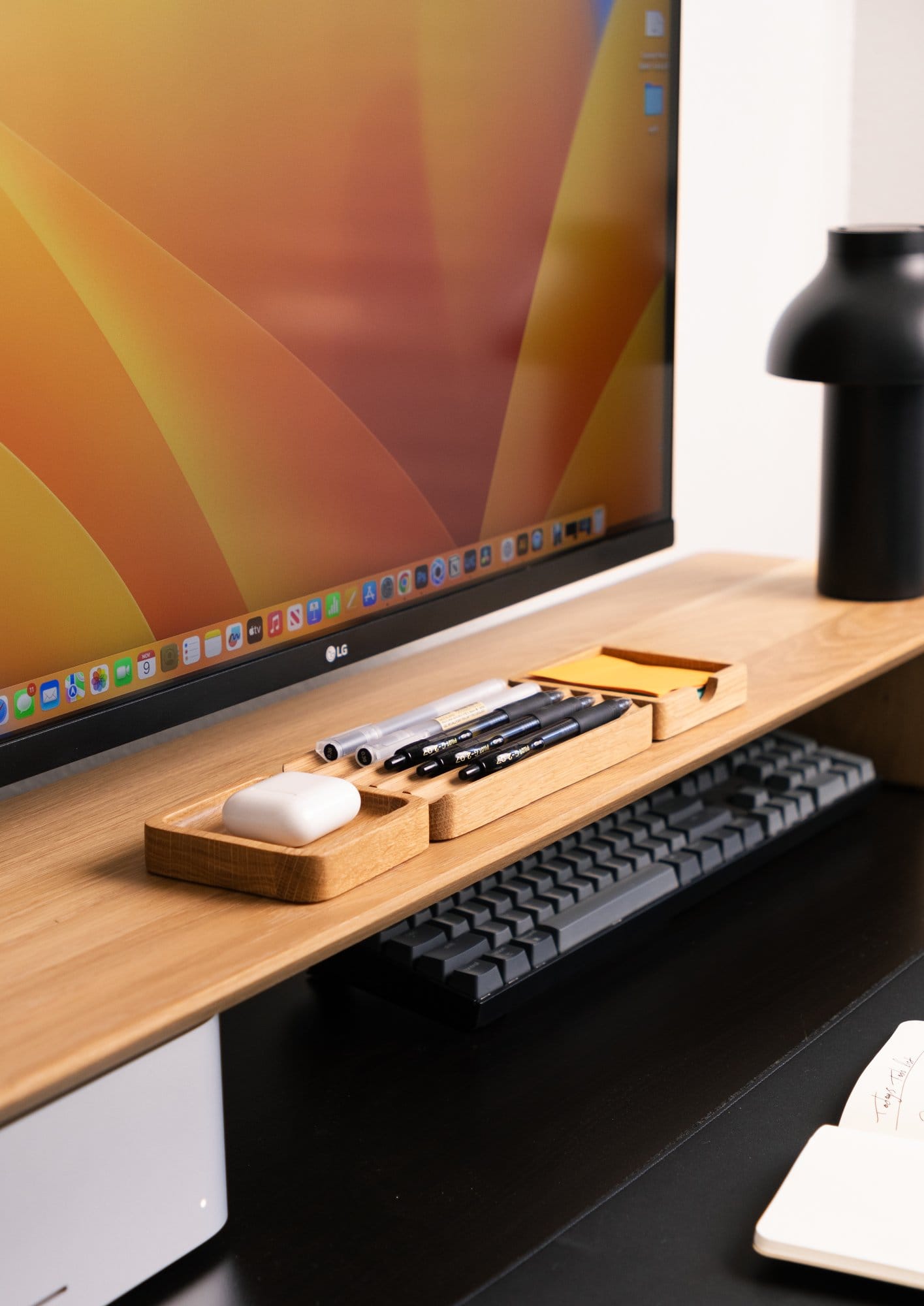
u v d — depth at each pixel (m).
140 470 0.85
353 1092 0.83
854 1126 0.74
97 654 0.85
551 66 1.10
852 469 1.25
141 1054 0.62
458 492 1.10
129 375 0.83
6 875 0.75
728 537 1.74
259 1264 0.68
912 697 1.27
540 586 1.20
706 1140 0.76
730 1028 0.88
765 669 1.08
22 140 0.75
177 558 0.88
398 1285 0.66
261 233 0.90
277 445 0.94
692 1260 0.66
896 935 1.01
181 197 0.84
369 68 0.94
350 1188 0.74
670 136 1.25
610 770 0.88
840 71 1.85
